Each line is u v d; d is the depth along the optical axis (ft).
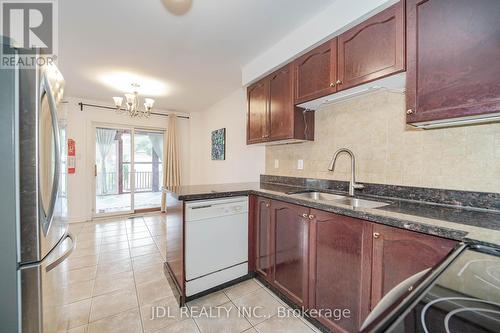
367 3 4.57
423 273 2.14
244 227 6.89
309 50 6.16
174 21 6.08
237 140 12.08
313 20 5.88
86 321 5.18
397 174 5.36
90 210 14.06
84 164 13.84
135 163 16.07
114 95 12.91
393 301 1.71
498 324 1.45
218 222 6.37
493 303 1.60
